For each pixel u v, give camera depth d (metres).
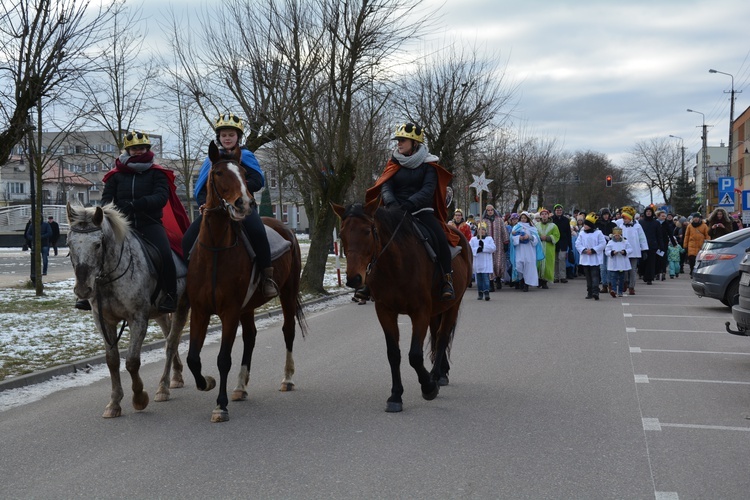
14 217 61.25
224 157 7.49
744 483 5.30
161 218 8.41
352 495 5.11
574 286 24.06
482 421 7.11
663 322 14.70
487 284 19.31
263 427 6.98
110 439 6.64
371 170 29.41
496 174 54.25
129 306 7.52
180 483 5.41
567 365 10.05
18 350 11.03
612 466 5.70
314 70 20.42
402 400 7.96
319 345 12.15
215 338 13.19
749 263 9.84
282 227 9.06
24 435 6.83
